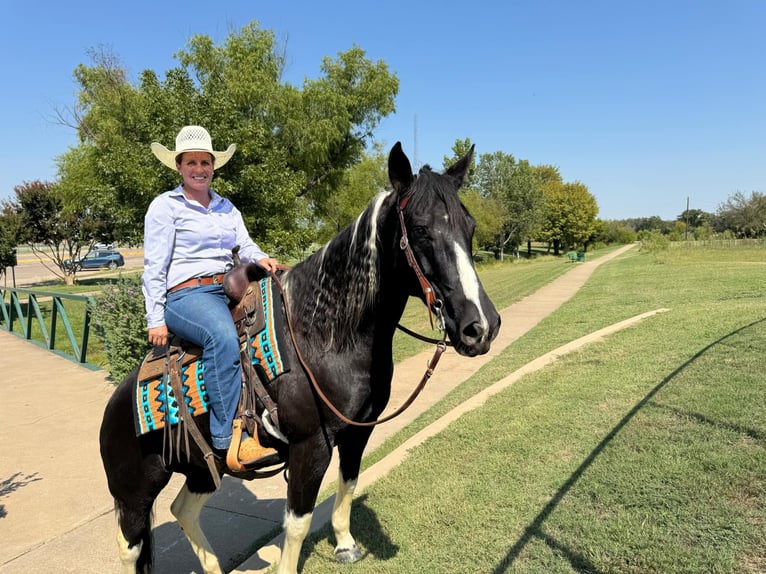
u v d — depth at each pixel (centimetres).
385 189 248
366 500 374
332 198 3002
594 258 5088
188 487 293
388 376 262
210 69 2067
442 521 337
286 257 1666
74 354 1064
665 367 603
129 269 3878
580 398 536
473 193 4816
